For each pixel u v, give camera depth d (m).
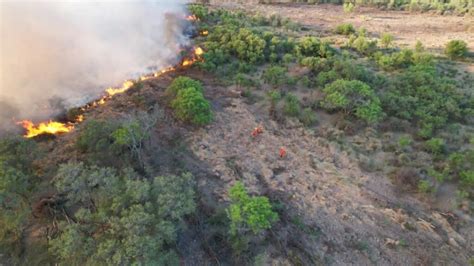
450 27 77.62
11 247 27.52
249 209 27.52
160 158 35.06
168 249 27.48
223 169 35.03
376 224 31.98
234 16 70.12
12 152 29.03
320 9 88.44
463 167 36.56
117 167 32.28
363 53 60.91
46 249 27.00
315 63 51.03
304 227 31.02
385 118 43.09
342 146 39.03
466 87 51.19
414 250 30.44
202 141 37.81
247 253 28.42
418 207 33.56
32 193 28.55
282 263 28.45
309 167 36.62
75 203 28.02
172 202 25.28
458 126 42.56
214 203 31.58
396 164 37.34
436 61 59.28
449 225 32.31
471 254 30.53
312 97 45.44
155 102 41.84
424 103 45.25
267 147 38.34
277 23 72.75
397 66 55.31
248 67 50.47
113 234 23.84
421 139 40.72
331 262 29.17
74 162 30.06
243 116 41.94
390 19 82.75
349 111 42.81
